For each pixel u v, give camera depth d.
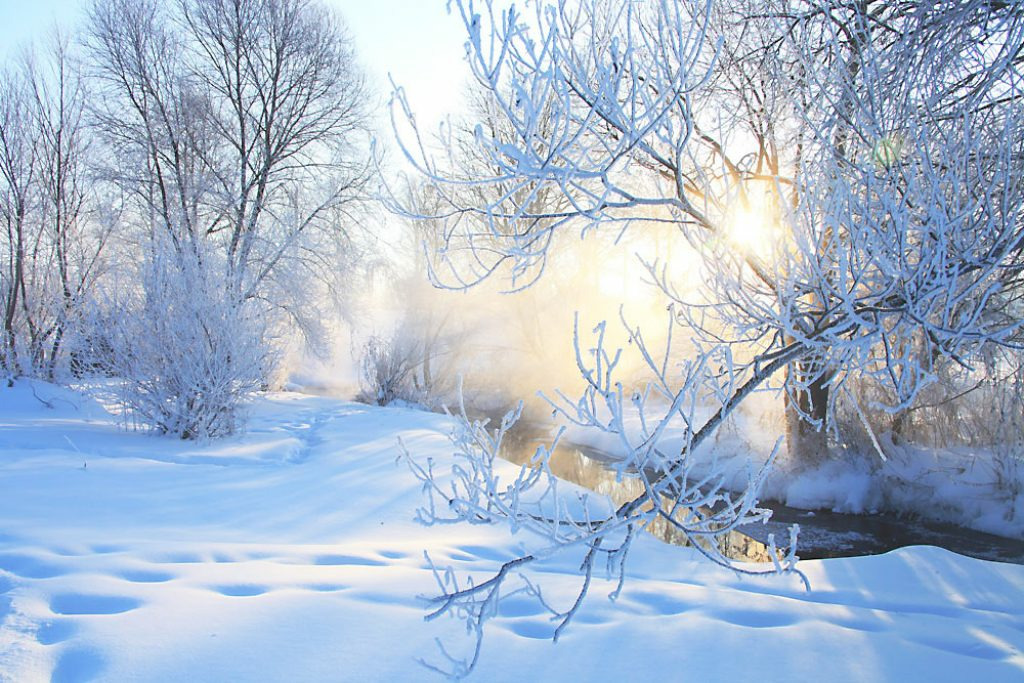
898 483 11.59
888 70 3.69
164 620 3.71
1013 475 10.52
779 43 4.91
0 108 19.92
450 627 3.93
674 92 2.44
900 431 12.33
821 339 3.10
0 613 3.70
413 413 17.41
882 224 3.27
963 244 3.17
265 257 20.77
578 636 3.89
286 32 22.53
